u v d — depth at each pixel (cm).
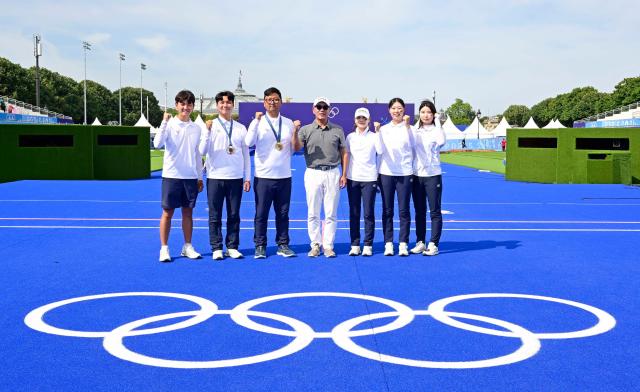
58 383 352
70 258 730
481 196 1565
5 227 988
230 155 719
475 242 856
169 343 421
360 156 734
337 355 399
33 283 600
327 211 740
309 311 502
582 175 2012
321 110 730
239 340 429
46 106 8306
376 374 367
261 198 727
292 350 408
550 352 405
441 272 654
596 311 505
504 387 347
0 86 7281
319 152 735
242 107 4422
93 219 1093
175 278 622
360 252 762
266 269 668
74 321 473
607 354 402
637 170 1995
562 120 12088
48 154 2128
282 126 725
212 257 739
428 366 380
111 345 418
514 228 998
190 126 713
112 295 552
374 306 518
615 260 723
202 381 355
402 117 736
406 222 746
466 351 407
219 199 723
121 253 764
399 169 739
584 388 346
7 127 2106
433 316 488
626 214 1193
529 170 2088
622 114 7544
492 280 618
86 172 2141
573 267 683
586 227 1009
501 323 471
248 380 357
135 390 342
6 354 399
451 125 7138
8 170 2120
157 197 1505
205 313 495
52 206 1302
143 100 11088
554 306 520
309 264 696
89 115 9575
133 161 2192
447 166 3259
